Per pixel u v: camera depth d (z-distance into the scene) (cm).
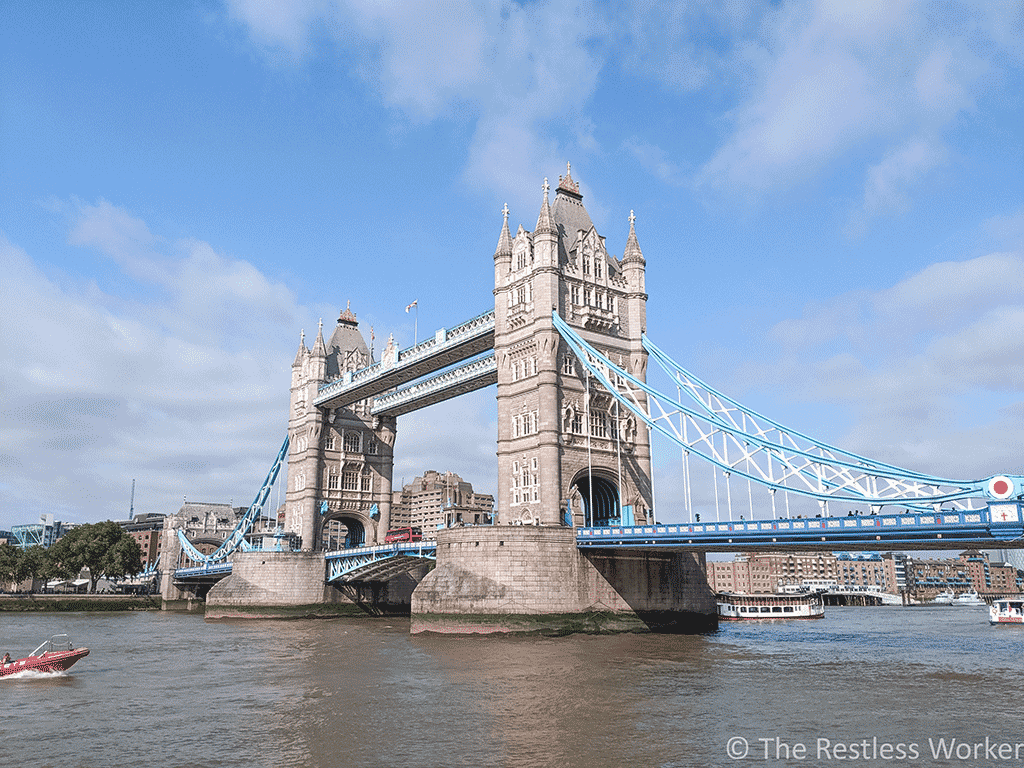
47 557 14700
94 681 4225
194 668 4734
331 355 12725
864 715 3117
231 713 3266
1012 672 4278
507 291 8606
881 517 5050
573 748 2630
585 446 8025
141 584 16200
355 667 4628
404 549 8969
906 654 5212
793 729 2888
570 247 8675
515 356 8381
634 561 7288
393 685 3909
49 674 4409
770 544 5709
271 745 2711
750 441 6600
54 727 3031
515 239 8650
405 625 8769
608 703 3378
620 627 7025
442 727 2945
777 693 3603
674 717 3089
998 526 4522
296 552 10488
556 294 8112
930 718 3061
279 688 3897
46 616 11438
